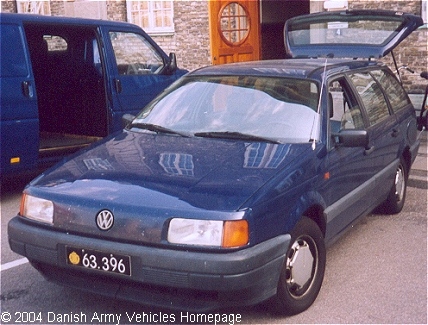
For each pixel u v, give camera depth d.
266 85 5.19
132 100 8.43
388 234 6.04
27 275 5.12
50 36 8.51
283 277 4.08
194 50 14.27
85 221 4.00
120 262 3.85
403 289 4.78
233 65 5.76
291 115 4.88
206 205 3.80
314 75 5.16
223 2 11.47
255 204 3.83
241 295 3.81
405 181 6.76
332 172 4.74
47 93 8.73
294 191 4.18
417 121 7.18
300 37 7.31
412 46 11.05
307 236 4.36
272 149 4.54
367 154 5.45
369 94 5.89
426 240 5.86
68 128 8.77
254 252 3.75
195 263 3.68
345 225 5.14
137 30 8.67
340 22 7.00
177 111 5.27
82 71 8.43
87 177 4.31
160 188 4.00
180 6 14.27
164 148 4.66
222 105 5.15
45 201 4.20
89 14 15.82
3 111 6.91
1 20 6.99
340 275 5.07
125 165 4.40
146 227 3.82
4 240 6.03
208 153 4.51
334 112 5.14
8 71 6.97
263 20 14.97
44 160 7.52
